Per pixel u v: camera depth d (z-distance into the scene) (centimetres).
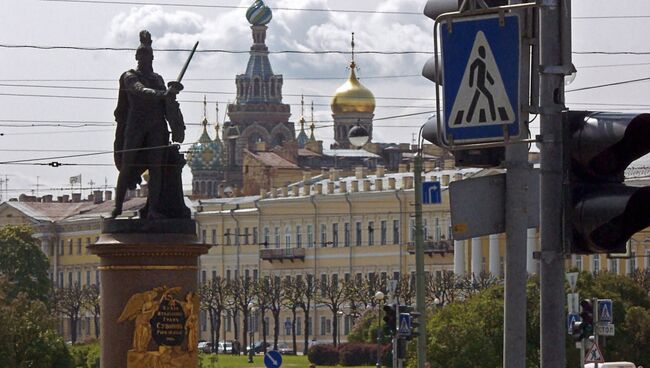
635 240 14800
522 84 1755
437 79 1797
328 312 18650
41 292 16725
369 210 18100
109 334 3834
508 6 1755
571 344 8388
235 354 17725
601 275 10181
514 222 1877
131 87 3888
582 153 1723
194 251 3844
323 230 18762
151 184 3878
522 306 1889
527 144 1814
